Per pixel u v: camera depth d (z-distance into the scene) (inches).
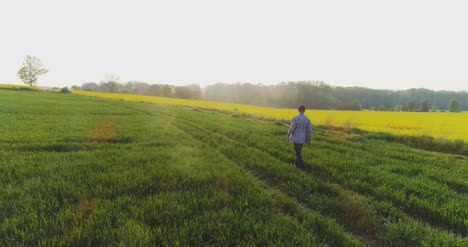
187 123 618.5
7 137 324.8
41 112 728.3
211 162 252.2
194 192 164.9
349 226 141.6
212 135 437.1
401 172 242.1
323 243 117.1
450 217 144.3
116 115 772.6
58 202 142.3
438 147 443.2
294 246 110.0
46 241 106.6
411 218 151.0
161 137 392.5
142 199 151.6
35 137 337.1
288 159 279.3
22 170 190.7
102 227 119.0
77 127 453.4
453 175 227.1
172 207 139.9
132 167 218.1
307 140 252.2
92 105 1172.5
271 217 135.6
